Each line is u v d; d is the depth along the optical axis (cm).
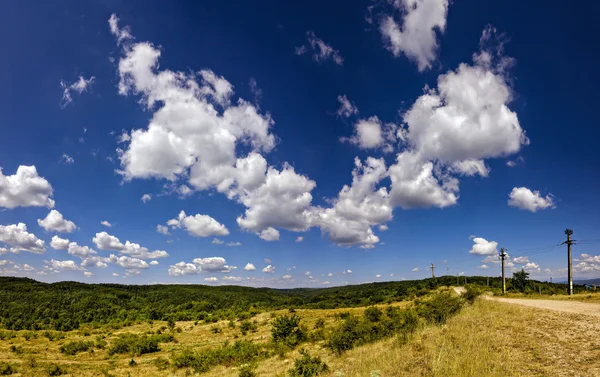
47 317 12612
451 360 1164
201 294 18812
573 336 1343
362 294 13950
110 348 6719
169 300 17075
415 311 3372
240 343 4675
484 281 13688
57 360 5959
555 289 8856
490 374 959
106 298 16425
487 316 2147
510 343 1326
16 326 10775
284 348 3394
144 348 6444
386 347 1830
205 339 7525
